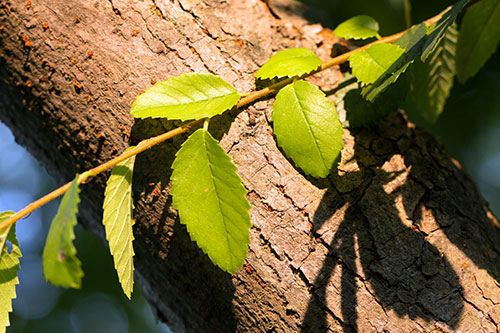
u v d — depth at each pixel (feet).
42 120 1.59
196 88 1.51
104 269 4.05
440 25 1.49
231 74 1.55
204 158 1.47
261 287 1.51
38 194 5.45
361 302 1.50
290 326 1.51
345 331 1.50
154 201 1.54
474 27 1.67
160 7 1.57
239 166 1.52
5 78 1.59
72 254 1.38
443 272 1.52
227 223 1.46
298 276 1.51
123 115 1.54
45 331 5.09
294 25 1.63
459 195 1.58
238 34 1.58
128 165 1.50
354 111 1.57
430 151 1.59
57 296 5.00
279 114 1.51
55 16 1.56
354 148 1.56
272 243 1.51
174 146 1.53
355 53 1.54
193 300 1.57
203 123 1.51
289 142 1.50
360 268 1.51
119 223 1.49
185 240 1.54
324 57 1.61
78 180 1.44
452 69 1.71
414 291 1.50
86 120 1.55
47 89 1.56
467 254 1.53
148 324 5.27
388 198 1.54
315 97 1.51
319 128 1.50
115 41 1.55
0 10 1.56
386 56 1.52
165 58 1.55
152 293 1.68
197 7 1.58
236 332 1.55
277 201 1.52
